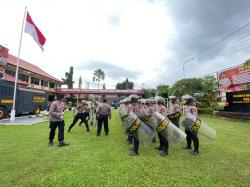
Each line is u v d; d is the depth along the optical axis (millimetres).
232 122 13328
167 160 4848
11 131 8844
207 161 4805
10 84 14656
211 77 23000
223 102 20734
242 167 4395
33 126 10609
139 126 5246
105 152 5520
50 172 4008
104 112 8102
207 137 5641
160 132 5227
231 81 19656
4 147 5961
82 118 9125
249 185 3490
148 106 6371
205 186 3445
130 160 4824
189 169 4242
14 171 4055
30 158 4902
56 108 6199
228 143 6793
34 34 14070
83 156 5113
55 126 6266
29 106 17672
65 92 44781
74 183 3516
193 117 5453
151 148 6086
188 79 23406
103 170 4129
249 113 13547
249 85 17359
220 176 3879
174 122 6207
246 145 6504
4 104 13656
